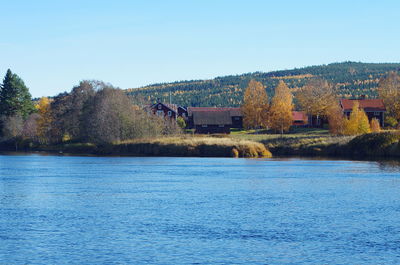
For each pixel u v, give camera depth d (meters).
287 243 27.83
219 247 27.08
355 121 112.25
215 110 181.75
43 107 151.50
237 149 93.62
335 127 117.94
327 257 25.27
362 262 24.48
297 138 105.75
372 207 38.16
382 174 60.44
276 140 103.38
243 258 25.12
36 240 28.62
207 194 45.06
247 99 152.12
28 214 36.03
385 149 88.25
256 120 150.25
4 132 147.62
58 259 25.02
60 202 41.12
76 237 29.27
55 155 106.88
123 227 31.75
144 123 110.56
